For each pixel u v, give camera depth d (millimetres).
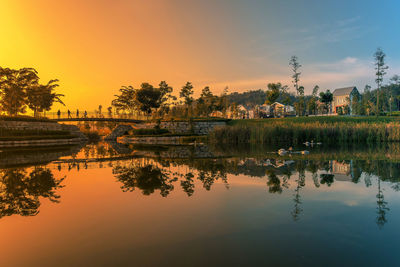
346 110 77812
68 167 15234
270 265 3898
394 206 6703
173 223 5742
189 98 77375
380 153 20406
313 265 3877
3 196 8469
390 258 4078
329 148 25562
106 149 31891
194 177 11141
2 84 60844
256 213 6312
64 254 4391
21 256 4348
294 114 79625
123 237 5047
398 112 70062
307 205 6871
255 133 36094
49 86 76625
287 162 15539
